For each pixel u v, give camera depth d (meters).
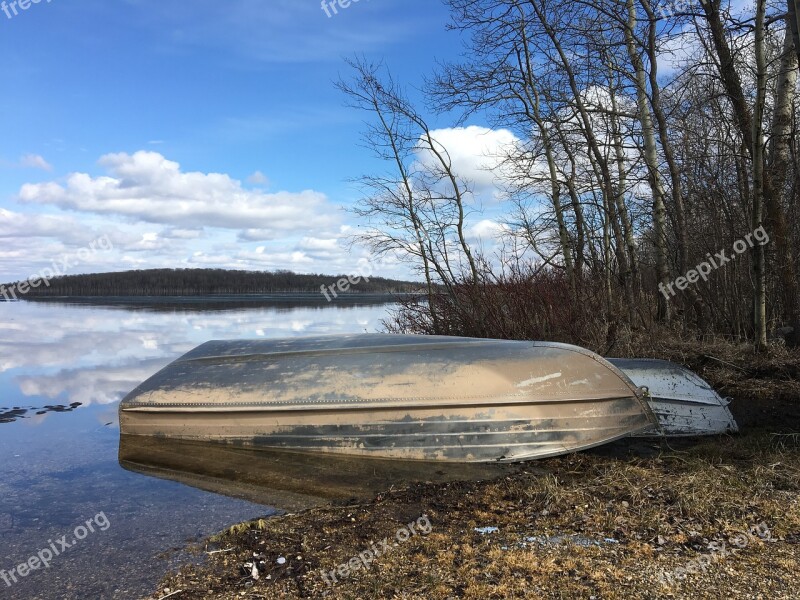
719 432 6.24
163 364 12.38
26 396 9.32
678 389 6.56
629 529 3.90
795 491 4.46
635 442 6.14
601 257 12.13
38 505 4.79
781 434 5.96
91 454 6.19
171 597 3.28
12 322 22.88
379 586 3.24
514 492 4.78
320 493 4.99
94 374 11.25
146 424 6.79
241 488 5.15
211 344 7.53
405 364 6.23
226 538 4.04
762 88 8.18
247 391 6.44
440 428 5.81
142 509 4.69
